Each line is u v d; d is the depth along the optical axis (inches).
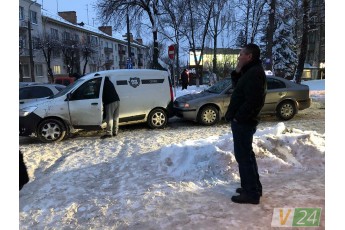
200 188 182.2
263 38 1075.9
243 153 155.4
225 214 147.9
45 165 251.6
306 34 778.2
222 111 405.1
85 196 182.4
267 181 189.6
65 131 343.0
